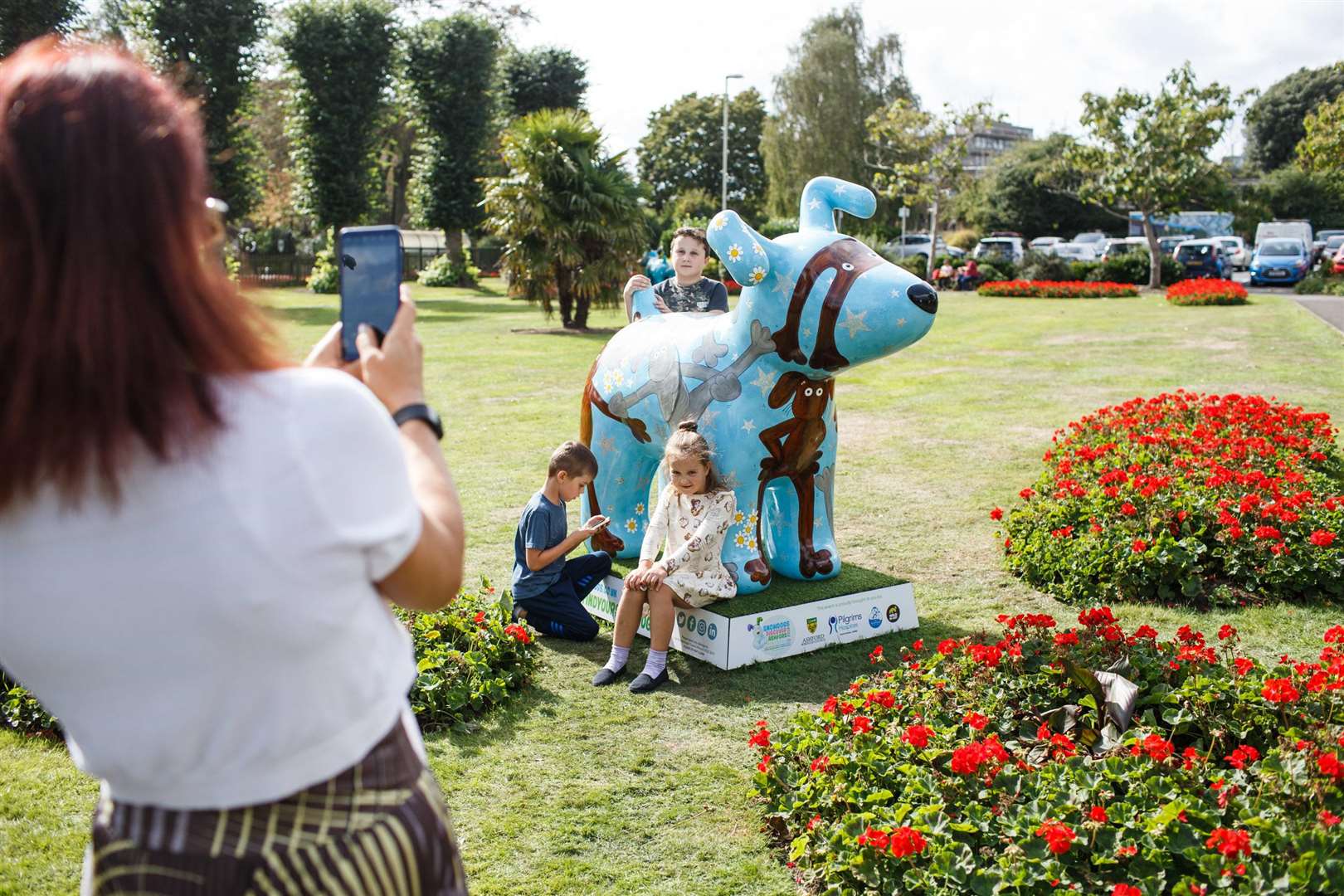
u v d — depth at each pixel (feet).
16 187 3.86
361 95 108.47
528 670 15.40
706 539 15.38
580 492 16.98
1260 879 8.47
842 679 15.21
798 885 10.48
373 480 4.29
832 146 159.94
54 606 4.03
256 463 4.02
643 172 214.07
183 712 4.12
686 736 13.62
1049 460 26.89
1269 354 49.88
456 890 4.85
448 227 121.80
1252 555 18.57
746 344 15.84
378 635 4.56
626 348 17.52
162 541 3.96
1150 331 62.95
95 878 4.43
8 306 3.85
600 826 11.57
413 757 4.77
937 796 10.19
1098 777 10.14
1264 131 220.84
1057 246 142.31
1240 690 11.37
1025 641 13.00
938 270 118.01
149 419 3.85
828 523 17.35
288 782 4.27
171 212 4.03
